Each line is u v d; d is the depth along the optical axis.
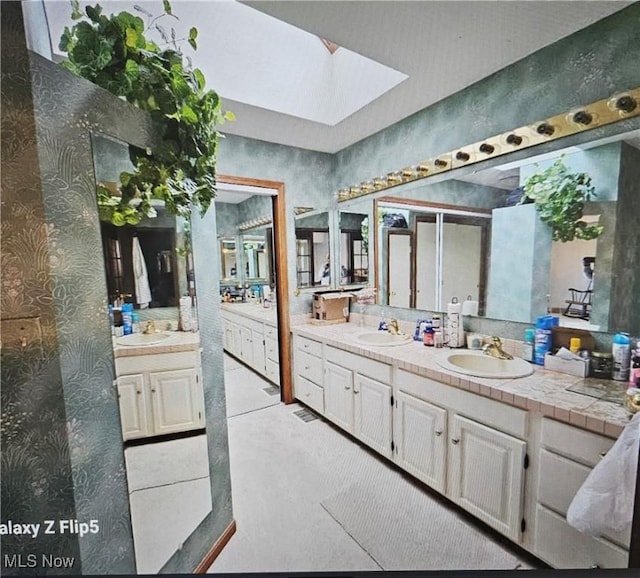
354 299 3.12
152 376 1.17
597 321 1.53
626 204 1.42
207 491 1.44
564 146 1.60
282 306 3.08
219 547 1.50
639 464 0.79
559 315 1.66
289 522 1.68
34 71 0.77
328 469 2.12
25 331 0.78
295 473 2.08
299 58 2.27
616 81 1.41
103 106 0.93
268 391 3.49
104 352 0.96
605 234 1.49
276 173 2.91
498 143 1.85
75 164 0.87
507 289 1.89
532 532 1.35
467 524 1.62
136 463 1.10
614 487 1.00
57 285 0.83
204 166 1.28
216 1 1.89
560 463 1.23
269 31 2.12
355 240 3.04
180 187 1.22
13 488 0.78
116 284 1.03
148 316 1.16
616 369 1.43
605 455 1.05
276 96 2.19
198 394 1.39
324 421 2.79
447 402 1.66
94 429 0.93
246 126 2.48
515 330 1.87
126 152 1.03
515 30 1.47
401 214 2.55
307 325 3.06
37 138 0.78
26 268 0.78
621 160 1.43
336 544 1.54
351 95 2.29
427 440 1.78
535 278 1.75
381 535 1.58
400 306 2.64
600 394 1.30
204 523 1.42
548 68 1.62
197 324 1.38
